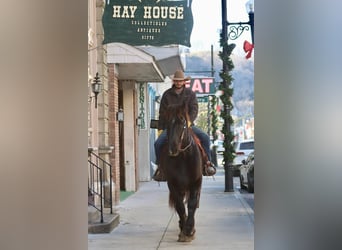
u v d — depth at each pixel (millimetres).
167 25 16531
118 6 16547
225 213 19547
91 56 19219
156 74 26672
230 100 28531
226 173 28109
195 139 13961
